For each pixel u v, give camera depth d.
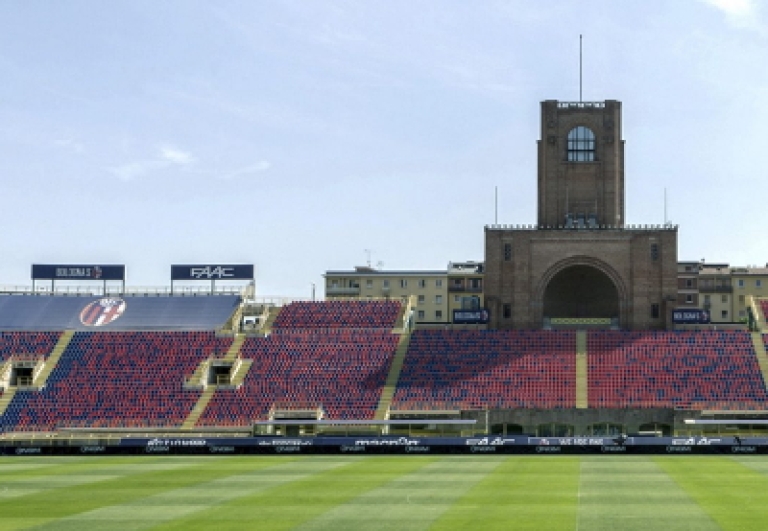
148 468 86.38
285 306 148.25
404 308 146.75
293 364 132.62
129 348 137.25
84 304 150.50
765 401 120.56
